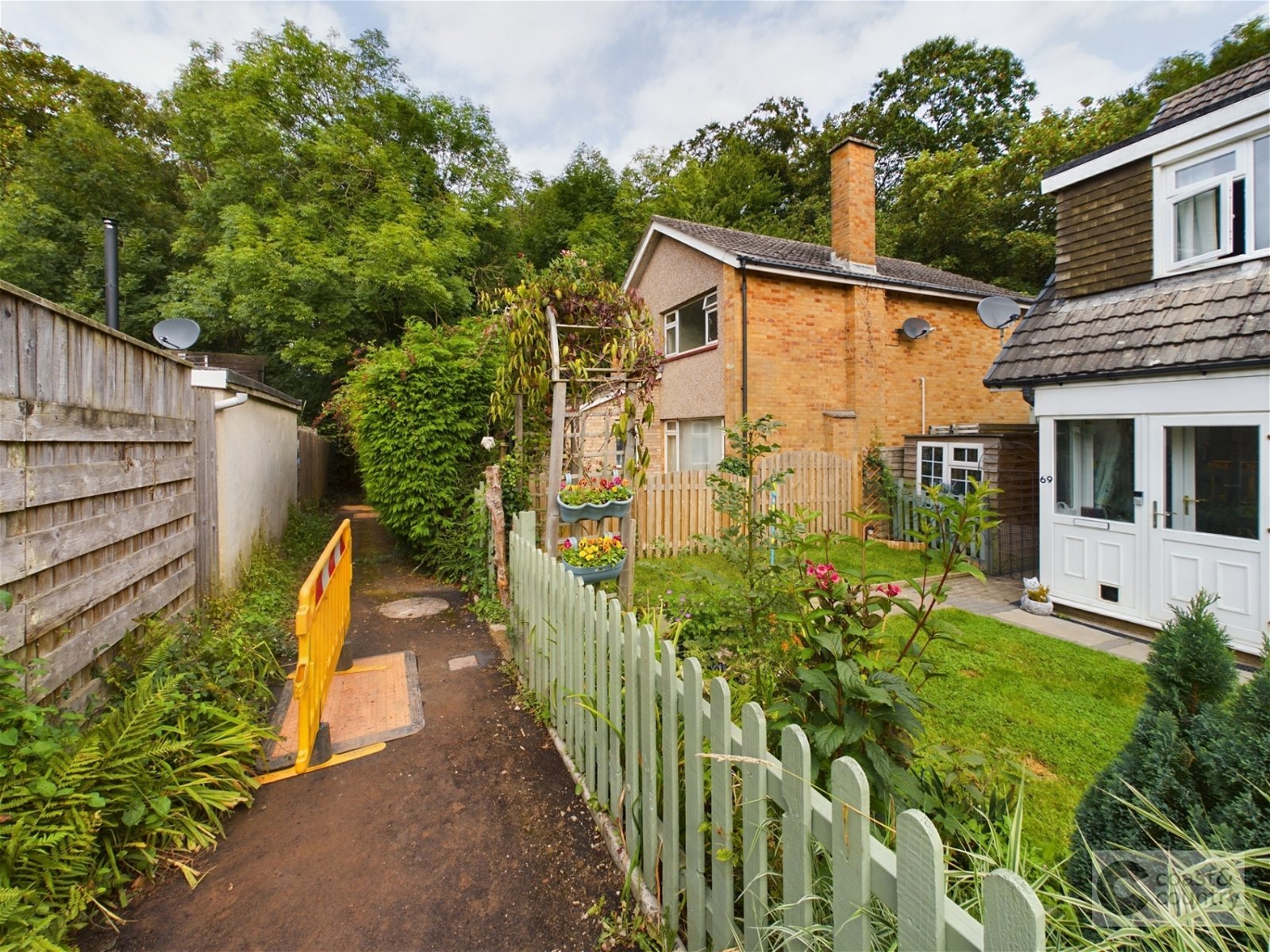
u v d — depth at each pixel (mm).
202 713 2859
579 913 2102
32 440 2291
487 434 7773
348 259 15555
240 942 1974
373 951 1940
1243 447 4691
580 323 5441
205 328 15461
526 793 2824
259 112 16391
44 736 2051
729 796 1607
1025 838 1992
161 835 2377
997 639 5086
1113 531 5535
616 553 4676
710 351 11398
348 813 2682
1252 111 4941
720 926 1646
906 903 1037
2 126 17453
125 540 3211
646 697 2107
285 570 6887
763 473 9211
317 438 13711
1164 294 5594
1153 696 1750
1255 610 4594
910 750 1924
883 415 11281
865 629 2045
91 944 1955
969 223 19953
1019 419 12828
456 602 6266
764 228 22969
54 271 15789
